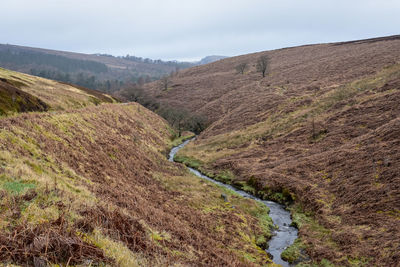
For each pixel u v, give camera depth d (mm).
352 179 26484
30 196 9594
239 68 122875
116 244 8367
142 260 8305
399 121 31438
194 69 164875
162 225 14570
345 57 89062
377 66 66000
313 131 42688
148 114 71875
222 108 85938
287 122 52938
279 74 99188
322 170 31656
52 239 6766
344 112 44812
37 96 40500
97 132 33156
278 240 21781
